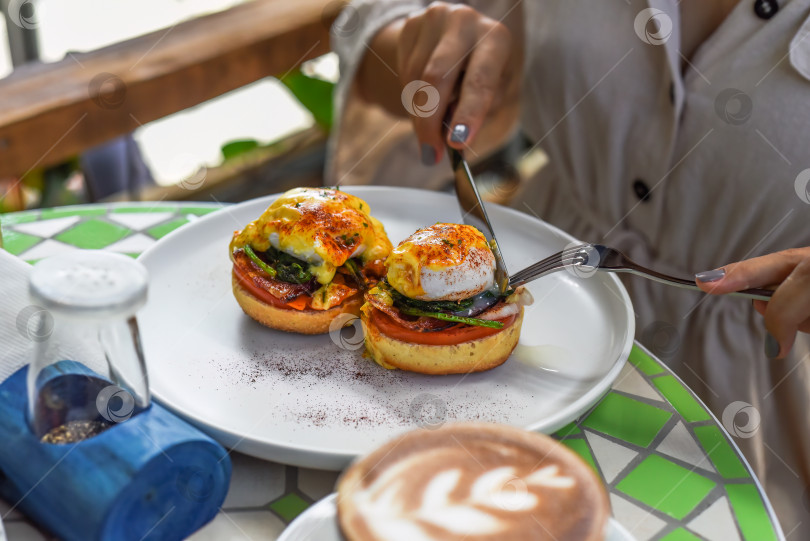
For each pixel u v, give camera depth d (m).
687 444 0.56
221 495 0.49
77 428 0.47
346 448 0.54
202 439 0.47
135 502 0.46
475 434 0.46
